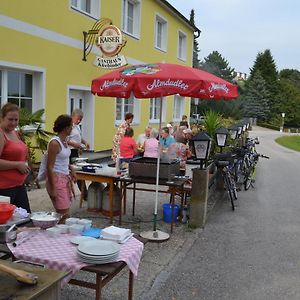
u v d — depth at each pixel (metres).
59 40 10.65
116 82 5.48
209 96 6.07
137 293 4.12
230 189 8.27
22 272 2.19
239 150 10.32
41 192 8.23
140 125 17.06
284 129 62.00
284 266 5.12
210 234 6.33
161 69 5.50
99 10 12.62
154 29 17.84
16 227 3.26
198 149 6.48
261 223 7.14
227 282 4.56
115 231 3.30
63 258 2.87
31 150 8.80
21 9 9.14
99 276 2.94
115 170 6.75
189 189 6.63
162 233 6.04
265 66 78.88
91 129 12.74
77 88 11.65
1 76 9.01
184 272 4.77
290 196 9.74
